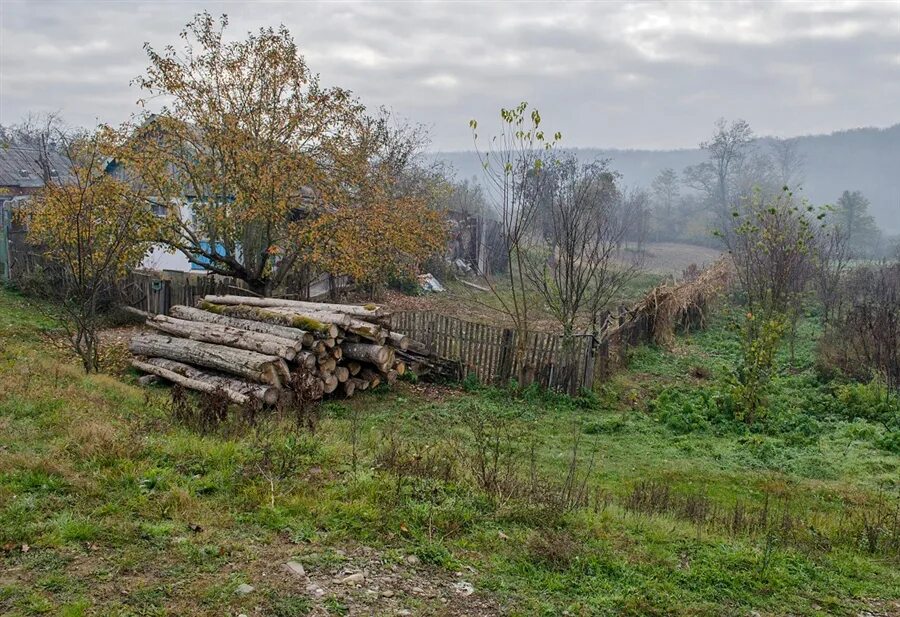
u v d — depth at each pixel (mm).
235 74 14953
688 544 6082
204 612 4023
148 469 6055
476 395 13125
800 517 7676
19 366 10062
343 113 15914
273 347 10852
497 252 32688
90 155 16109
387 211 16812
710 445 10750
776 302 13438
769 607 5031
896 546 6723
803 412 12422
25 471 5703
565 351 13180
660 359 16672
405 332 14453
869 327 14039
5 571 4254
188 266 22578
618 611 4684
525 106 13773
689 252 50531
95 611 3912
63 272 17734
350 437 8836
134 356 12812
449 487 6570
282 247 16922
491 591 4727
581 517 6418
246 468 6355
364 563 4887
